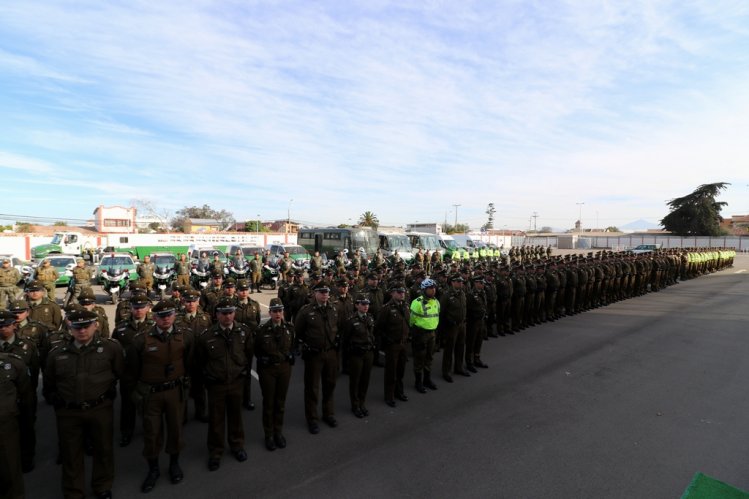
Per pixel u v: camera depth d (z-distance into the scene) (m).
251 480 4.39
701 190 62.81
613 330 11.13
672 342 9.84
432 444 5.12
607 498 4.07
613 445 5.09
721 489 4.22
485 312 7.96
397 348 6.23
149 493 4.18
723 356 8.73
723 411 6.05
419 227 45.50
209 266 17.23
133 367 4.29
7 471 3.81
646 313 13.50
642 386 7.04
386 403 6.38
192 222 80.81
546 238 72.00
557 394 6.71
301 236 32.03
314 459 4.80
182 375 4.49
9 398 3.79
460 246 35.09
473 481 4.34
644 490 4.20
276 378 5.01
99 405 4.03
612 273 15.14
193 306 6.16
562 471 4.53
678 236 64.19
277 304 5.04
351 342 5.86
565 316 13.05
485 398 6.57
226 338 4.70
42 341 5.23
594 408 6.16
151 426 4.29
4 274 10.66
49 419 5.88
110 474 4.16
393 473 4.50
